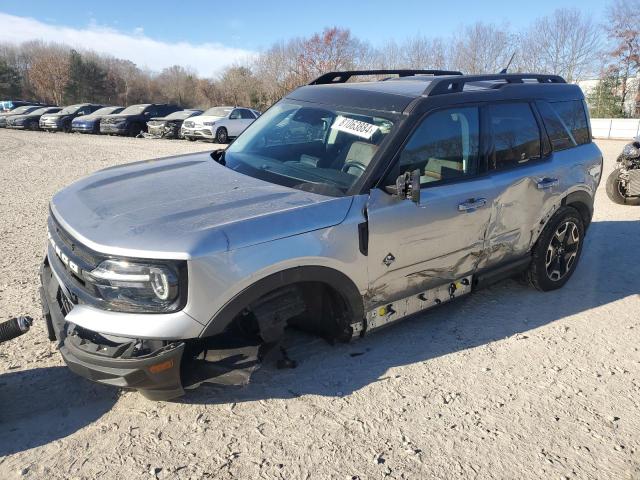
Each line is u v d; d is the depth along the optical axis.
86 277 2.80
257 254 2.89
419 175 3.40
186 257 2.68
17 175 11.67
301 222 3.09
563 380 3.58
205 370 2.94
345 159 3.63
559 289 5.13
